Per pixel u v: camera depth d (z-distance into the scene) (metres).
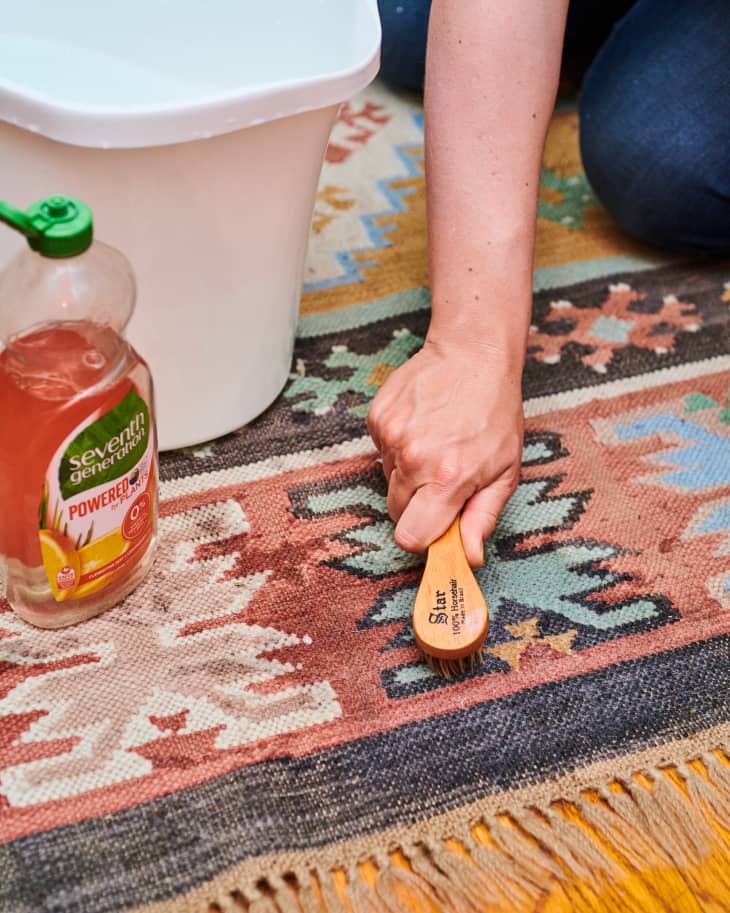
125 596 0.75
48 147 0.63
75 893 0.59
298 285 0.84
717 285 1.07
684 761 0.68
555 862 0.62
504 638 0.74
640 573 0.79
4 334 0.64
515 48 0.74
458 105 0.75
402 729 0.68
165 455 0.86
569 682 0.71
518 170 0.76
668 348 0.99
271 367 0.86
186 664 0.71
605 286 1.06
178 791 0.64
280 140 0.67
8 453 0.62
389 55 1.22
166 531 0.79
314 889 0.60
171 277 0.72
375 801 0.64
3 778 0.64
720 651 0.74
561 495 0.84
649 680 0.72
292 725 0.68
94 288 0.63
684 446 0.89
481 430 0.73
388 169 1.19
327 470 0.86
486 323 0.76
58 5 0.82
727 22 0.99
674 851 0.63
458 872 0.61
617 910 0.61
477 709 0.70
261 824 0.63
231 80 0.86
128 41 0.85
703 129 0.98
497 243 0.76
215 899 0.59
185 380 0.80
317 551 0.79
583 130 1.08
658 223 1.05
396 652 0.73
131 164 0.63
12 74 0.83
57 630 0.72
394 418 0.75
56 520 0.64
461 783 0.66
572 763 0.67
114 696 0.69
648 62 1.02
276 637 0.73
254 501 0.82
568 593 0.77
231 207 0.69
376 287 1.04
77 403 0.60
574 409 0.92
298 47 0.82
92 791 0.64
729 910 0.61
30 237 0.55
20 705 0.68
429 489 0.72
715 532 0.82
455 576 0.70
